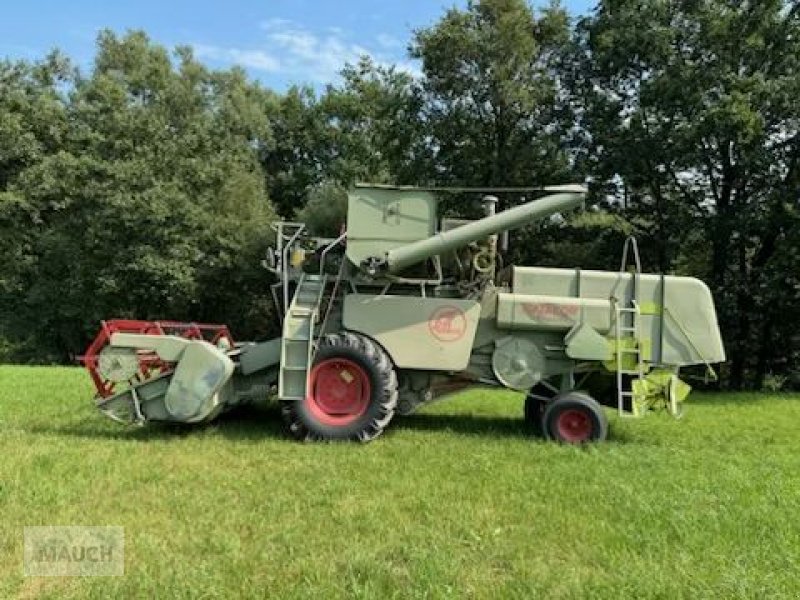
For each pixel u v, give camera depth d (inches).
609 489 273.6
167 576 181.8
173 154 1445.6
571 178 1027.3
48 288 1417.3
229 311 1537.9
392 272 379.9
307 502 248.2
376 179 1581.0
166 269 1348.4
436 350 386.6
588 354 385.4
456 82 1141.1
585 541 216.7
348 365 371.2
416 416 464.1
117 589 173.8
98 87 1481.3
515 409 513.0
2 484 255.4
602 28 972.6
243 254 1451.8
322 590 175.6
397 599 172.2
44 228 1450.5
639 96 942.4
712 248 1015.0
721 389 993.5
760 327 1037.2
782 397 768.3
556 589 180.4
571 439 376.2
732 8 920.3
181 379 358.3
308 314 372.8
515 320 394.0
